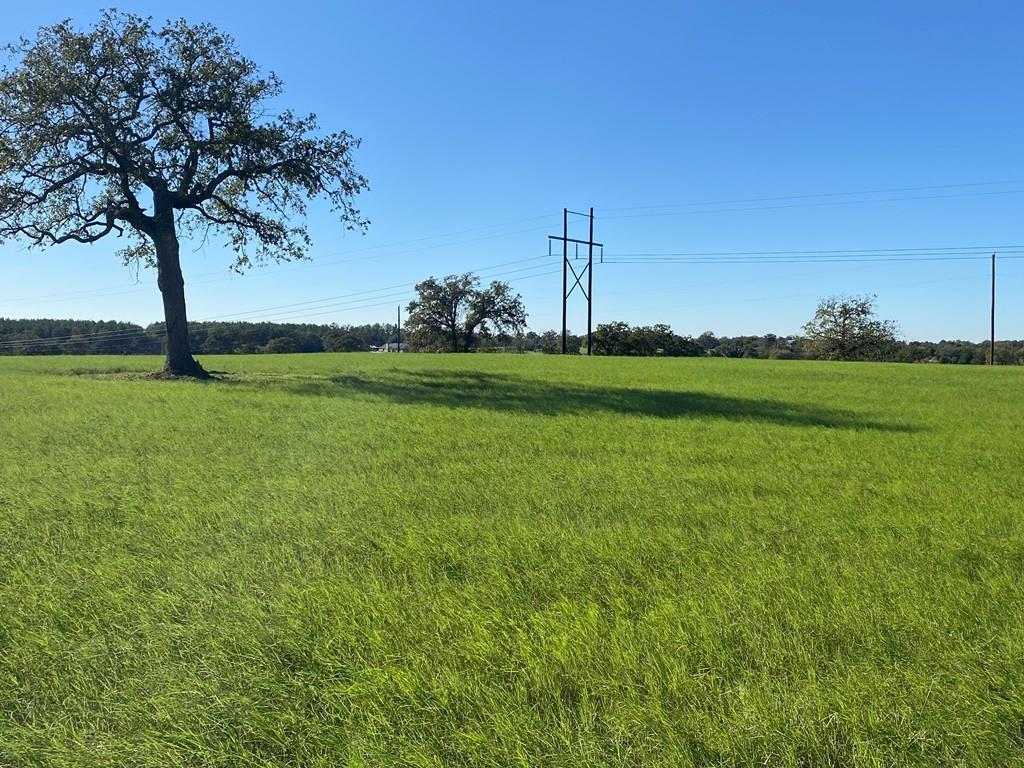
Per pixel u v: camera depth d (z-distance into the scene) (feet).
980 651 12.97
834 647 13.23
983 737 10.41
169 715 10.94
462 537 19.89
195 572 17.02
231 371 105.50
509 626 14.08
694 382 95.81
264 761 9.95
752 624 14.10
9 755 10.12
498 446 36.11
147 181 81.56
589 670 12.17
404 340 463.01
